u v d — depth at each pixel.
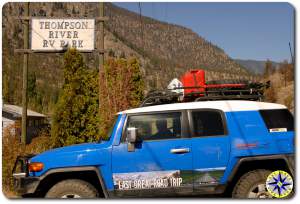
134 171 6.29
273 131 6.50
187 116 6.51
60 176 6.48
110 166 6.30
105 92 12.34
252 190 6.35
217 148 6.37
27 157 6.69
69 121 12.42
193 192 6.30
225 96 6.83
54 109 12.67
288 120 6.61
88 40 13.79
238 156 6.36
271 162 6.62
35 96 67.88
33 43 13.91
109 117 12.00
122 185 6.28
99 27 13.66
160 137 6.43
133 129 6.15
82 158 6.30
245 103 6.68
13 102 50.81
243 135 6.44
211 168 6.33
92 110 12.66
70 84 12.75
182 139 6.39
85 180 6.59
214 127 6.48
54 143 12.36
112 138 6.41
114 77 12.53
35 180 6.27
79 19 13.79
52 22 13.88
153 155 6.32
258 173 6.39
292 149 6.45
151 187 6.28
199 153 6.34
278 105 6.73
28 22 14.00
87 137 12.45
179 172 6.30
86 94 12.80
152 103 7.07
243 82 7.59
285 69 70.38
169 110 6.55
